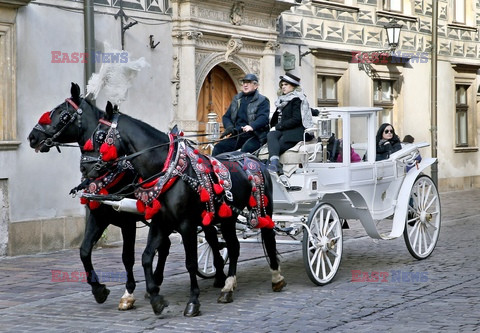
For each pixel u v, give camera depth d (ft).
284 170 31.55
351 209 34.76
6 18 39.27
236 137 33.50
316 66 61.41
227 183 27.43
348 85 65.05
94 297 28.71
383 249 41.73
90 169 26.71
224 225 28.68
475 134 82.64
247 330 24.25
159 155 26.35
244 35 53.11
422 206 38.34
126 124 26.55
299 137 32.04
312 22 61.05
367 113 35.45
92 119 27.25
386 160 36.91
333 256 35.88
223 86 54.24
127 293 27.58
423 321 25.05
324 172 33.12
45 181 41.50
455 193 76.13
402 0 72.13
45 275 34.22
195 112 49.32
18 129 40.16
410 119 72.59
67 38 42.47
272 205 30.30
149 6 47.19
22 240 40.19
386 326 24.47
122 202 26.18
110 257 39.40
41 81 41.22
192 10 48.67
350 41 64.95
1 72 39.34
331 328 24.38
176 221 26.37
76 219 42.88
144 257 26.30
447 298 28.63
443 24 77.66
